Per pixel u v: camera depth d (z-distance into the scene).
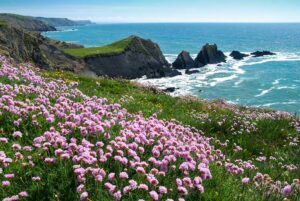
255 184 8.20
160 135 9.24
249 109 25.14
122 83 26.81
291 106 63.16
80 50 90.88
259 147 14.25
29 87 12.38
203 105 22.52
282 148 14.74
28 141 8.34
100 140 8.31
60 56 71.50
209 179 7.40
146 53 98.81
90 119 9.22
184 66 110.56
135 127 9.22
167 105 20.59
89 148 7.29
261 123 17.75
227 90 77.06
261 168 11.05
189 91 75.25
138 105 16.72
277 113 22.39
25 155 7.46
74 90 14.64
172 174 7.31
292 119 19.73
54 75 24.59
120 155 7.30
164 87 75.19
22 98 11.46
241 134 15.52
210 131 15.66
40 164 7.12
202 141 11.66
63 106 10.35
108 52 90.06
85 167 6.86
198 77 95.75
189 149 8.60
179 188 6.22
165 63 105.62
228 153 12.72
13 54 37.88
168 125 11.19
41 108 9.64
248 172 9.91
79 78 25.09
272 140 15.77
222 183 7.49
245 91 76.12
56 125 9.24
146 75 95.31
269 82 87.56
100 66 86.62
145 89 26.56
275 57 153.88
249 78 93.38
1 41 38.25
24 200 5.95
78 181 6.23
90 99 13.29
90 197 5.91
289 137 16.09
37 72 24.38
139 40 100.56
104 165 7.12
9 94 11.24
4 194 6.06
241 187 7.80
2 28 40.16
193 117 17.50
